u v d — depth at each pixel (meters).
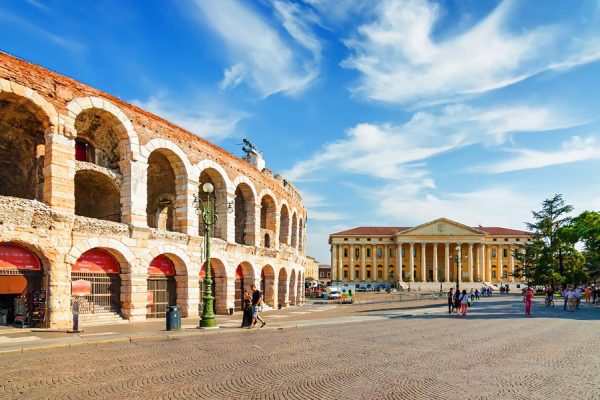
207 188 26.31
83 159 31.48
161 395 10.70
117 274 28.11
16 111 26.69
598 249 68.12
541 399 10.62
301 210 64.62
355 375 12.94
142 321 28.14
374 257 143.88
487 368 14.07
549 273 80.06
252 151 47.25
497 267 138.88
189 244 32.47
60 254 23.80
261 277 46.06
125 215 28.50
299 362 14.86
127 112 28.78
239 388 11.38
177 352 16.84
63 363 14.48
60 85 24.88
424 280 135.25
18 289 24.11
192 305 32.38
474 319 33.34
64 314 23.77
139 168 29.27
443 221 137.38
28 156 28.70
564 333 23.89
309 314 38.59
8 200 21.73
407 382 12.14
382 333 23.55
